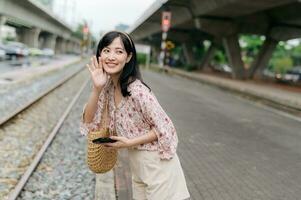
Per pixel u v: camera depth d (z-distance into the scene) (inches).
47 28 3166.8
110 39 124.1
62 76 1318.9
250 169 324.8
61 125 486.0
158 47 3467.0
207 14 1561.3
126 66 126.4
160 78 1551.4
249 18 1648.6
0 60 1694.1
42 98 710.5
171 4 1588.3
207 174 300.4
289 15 1492.4
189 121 544.1
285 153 395.9
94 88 126.9
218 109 710.5
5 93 743.7
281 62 3754.9
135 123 126.8
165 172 127.4
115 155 136.9
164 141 124.6
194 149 381.4
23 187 259.9
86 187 275.6
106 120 133.9
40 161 328.2
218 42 2406.5
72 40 5570.9
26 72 1284.4
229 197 253.0
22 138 413.7
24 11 2231.8
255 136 475.2
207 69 2588.6
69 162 334.3
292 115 716.0
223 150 386.9
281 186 286.0
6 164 319.3
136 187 136.4
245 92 1056.2
